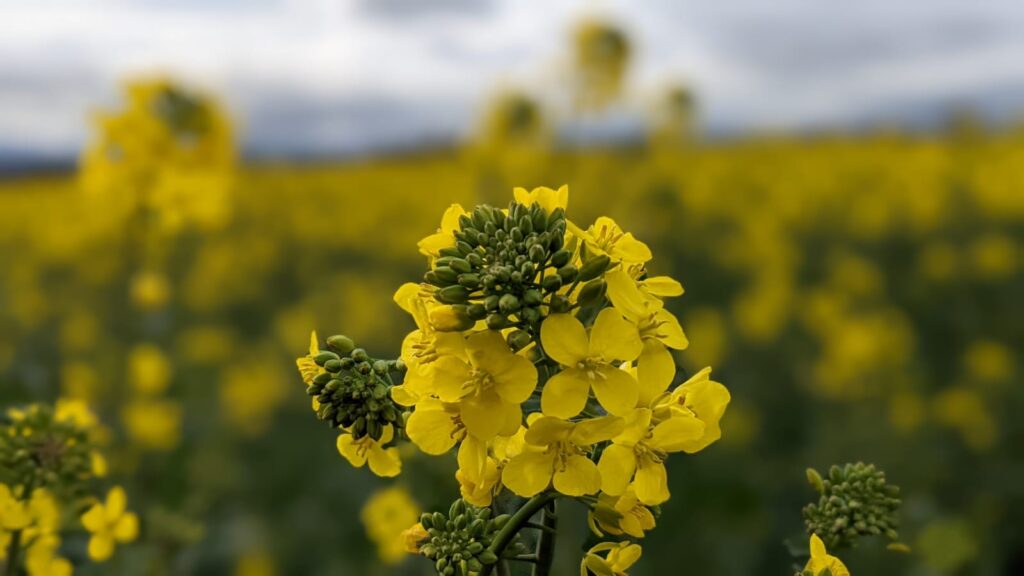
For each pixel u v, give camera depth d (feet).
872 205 52.39
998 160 68.95
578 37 37.93
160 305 21.01
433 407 5.51
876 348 29.35
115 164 18.81
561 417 5.13
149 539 12.86
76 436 8.36
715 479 23.07
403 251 57.11
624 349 5.26
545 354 5.65
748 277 47.21
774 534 21.42
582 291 5.31
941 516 19.34
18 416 8.45
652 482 5.39
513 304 5.15
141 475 16.22
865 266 42.06
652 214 46.42
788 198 58.44
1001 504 21.76
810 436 26.99
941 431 25.73
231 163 20.07
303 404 33.30
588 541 5.92
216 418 25.55
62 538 8.46
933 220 50.57
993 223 51.52
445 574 5.47
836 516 7.11
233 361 35.35
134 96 18.97
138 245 20.58
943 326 37.45
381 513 12.49
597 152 49.90
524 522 5.52
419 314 5.63
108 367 21.17
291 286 54.34
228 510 22.66
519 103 39.19
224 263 44.91
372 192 79.66
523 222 5.51
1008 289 38.91
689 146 57.31
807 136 102.01
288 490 25.50
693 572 20.42
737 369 34.35
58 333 38.34
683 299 41.96
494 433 5.20
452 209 6.07
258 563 20.15
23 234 68.64
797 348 35.17
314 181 90.12
